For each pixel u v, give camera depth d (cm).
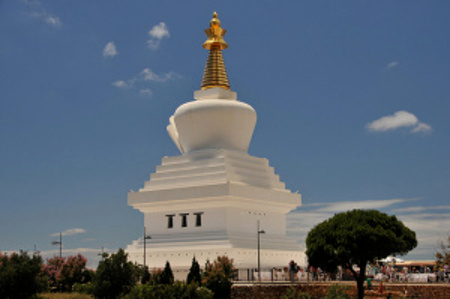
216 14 7681
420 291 5838
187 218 6919
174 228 6975
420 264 8744
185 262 6656
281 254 7106
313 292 5684
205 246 6612
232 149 7206
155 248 6931
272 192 7144
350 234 5309
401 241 5369
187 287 4900
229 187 6588
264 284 5678
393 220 5531
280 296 5538
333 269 5534
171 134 7644
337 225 5494
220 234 6638
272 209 7275
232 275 5838
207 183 6812
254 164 7306
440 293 5725
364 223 5384
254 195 6888
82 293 5869
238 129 7212
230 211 6750
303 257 7450
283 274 6494
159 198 6981
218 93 7294
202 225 6812
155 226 7100
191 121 7162
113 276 5291
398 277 7181
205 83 7469
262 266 6819
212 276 5294
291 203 7400
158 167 7269
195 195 6750
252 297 5397
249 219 6988
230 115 7125
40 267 5253
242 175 6981
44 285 5272
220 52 7581
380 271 7712
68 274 6356
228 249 6450
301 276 6594
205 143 7162
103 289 5250
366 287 6084
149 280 5812
